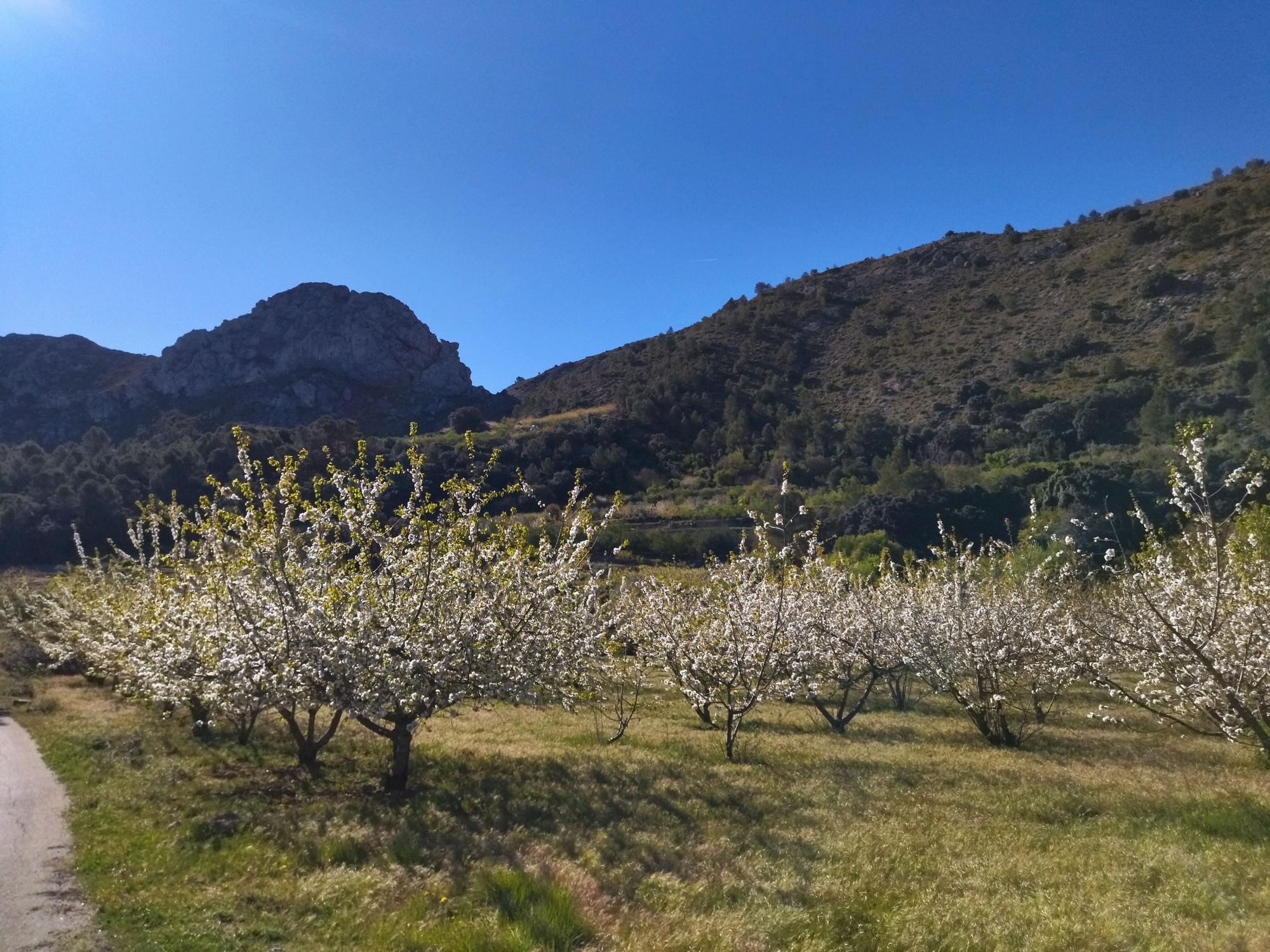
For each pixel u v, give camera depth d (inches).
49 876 293.4
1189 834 347.3
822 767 510.6
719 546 1753.2
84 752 521.0
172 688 444.1
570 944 233.5
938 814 390.3
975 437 2556.6
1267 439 1624.0
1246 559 449.7
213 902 262.4
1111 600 503.5
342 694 402.0
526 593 446.9
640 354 4879.4
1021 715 759.1
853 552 1659.7
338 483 431.8
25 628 1122.7
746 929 245.6
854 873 302.7
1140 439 2081.7
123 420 4795.8
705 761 543.5
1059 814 389.4
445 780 459.2
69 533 1921.8
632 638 688.4
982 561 770.8
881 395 3326.8
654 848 333.1
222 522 440.5
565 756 538.6
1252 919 246.7
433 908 255.4
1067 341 3024.1
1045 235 4576.8
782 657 601.6
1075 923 249.1
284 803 393.4
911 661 702.5
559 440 3152.1
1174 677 437.7
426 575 419.8
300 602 413.1
